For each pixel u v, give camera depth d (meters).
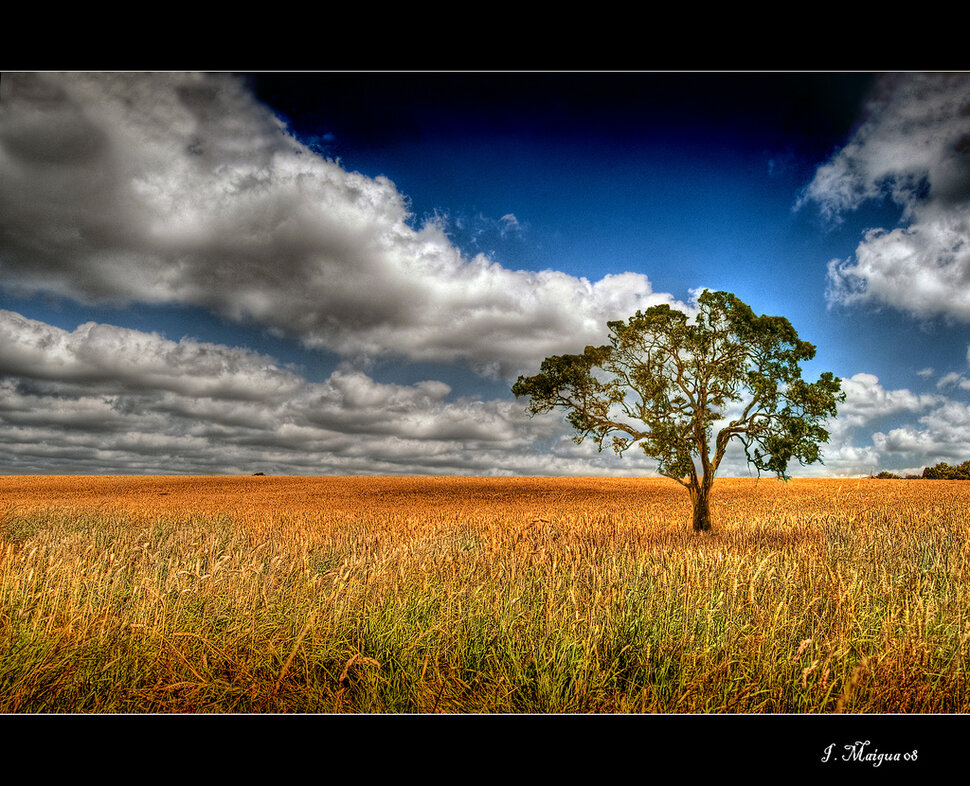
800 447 18.14
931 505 24.00
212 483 61.91
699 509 19.19
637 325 20.05
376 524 19.47
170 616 5.87
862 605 6.07
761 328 18.52
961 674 4.49
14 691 4.37
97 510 28.69
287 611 6.01
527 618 5.70
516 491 52.38
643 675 4.74
